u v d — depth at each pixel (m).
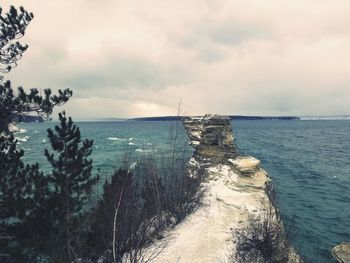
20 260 13.23
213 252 17.38
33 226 14.02
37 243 13.97
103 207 17.89
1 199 13.41
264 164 69.38
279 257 17.80
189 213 22.73
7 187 13.43
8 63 12.70
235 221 21.00
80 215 16.03
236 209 22.62
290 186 47.41
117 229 15.64
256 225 19.53
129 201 18.59
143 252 16.25
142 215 18.39
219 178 29.14
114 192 18.30
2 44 12.41
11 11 12.35
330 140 139.38
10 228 13.97
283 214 33.62
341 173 57.78
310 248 25.77
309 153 90.19
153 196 22.33
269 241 17.62
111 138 137.38
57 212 14.86
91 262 15.05
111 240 16.06
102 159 66.25
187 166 30.12
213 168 31.62
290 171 60.19
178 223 21.38
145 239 17.11
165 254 17.05
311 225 30.86
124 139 129.50
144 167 26.08
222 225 20.58
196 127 34.69
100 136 153.25
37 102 12.74
